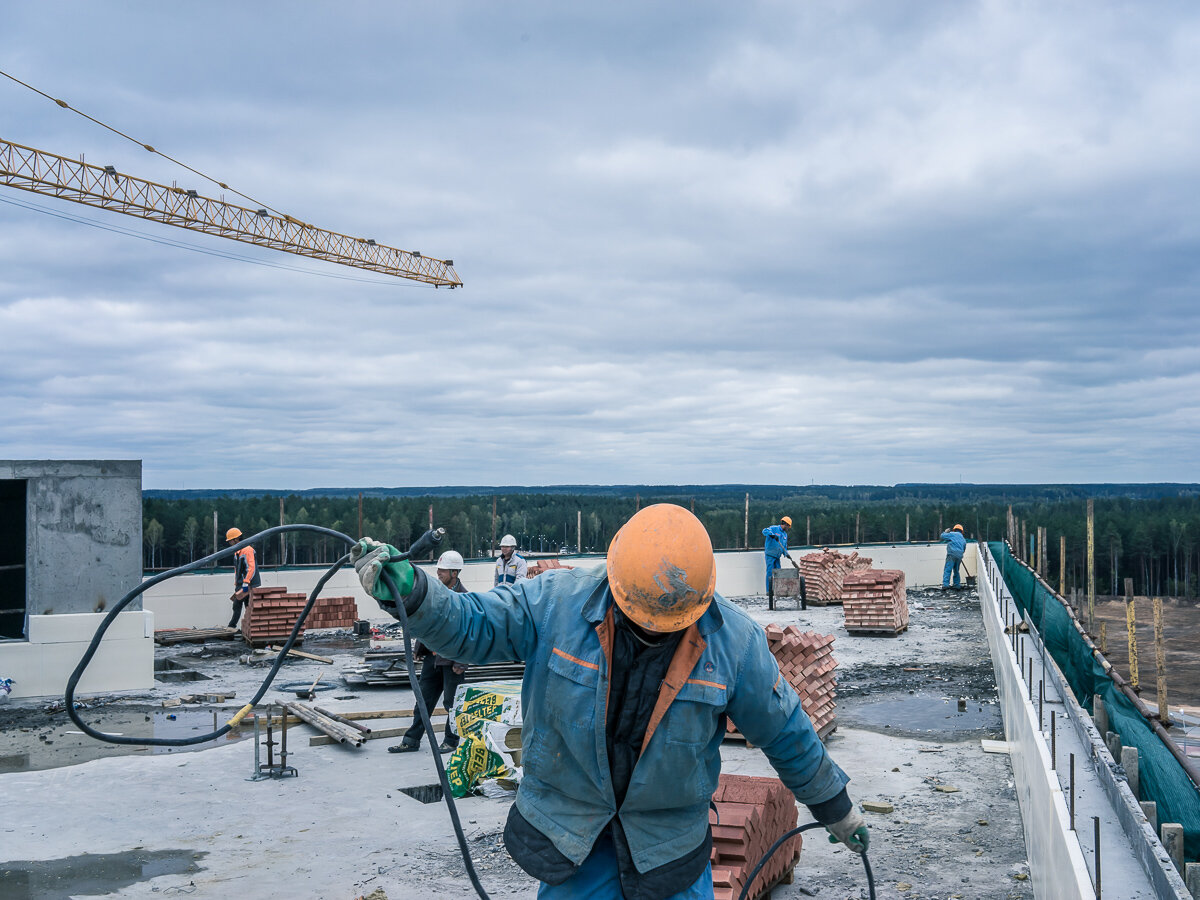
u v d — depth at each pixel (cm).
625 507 4491
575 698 276
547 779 288
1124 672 2642
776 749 304
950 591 2792
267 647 1680
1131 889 362
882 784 812
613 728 281
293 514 4244
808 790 311
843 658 1600
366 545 273
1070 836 418
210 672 1424
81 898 568
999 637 1193
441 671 924
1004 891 572
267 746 877
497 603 288
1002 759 898
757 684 290
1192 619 4269
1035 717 648
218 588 1898
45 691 1210
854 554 2752
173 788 795
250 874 605
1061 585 1766
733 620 293
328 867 617
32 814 727
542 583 294
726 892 498
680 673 276
